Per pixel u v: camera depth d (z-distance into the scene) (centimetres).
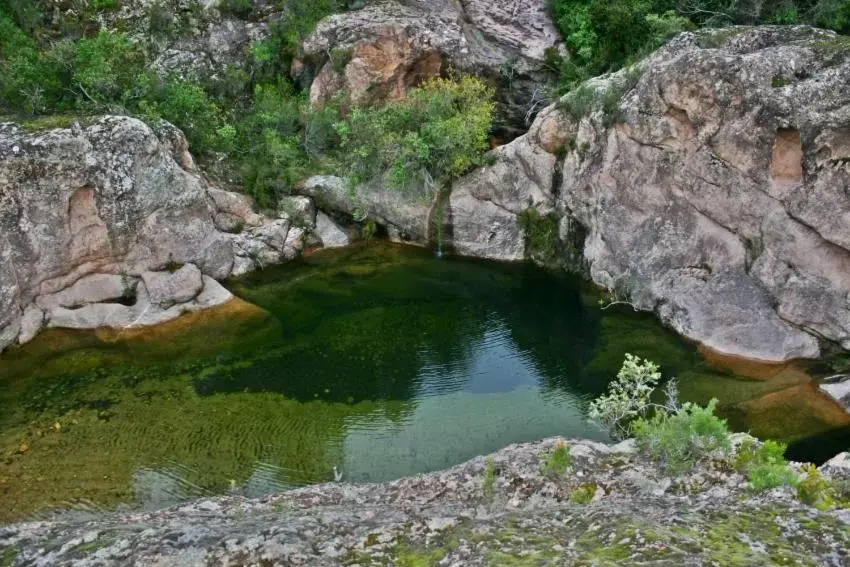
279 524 834
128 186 1827
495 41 2603
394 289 2111
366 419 1481
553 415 1495
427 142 2255
